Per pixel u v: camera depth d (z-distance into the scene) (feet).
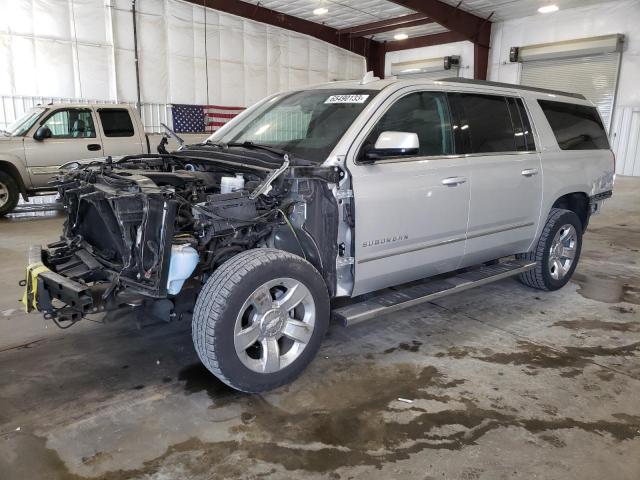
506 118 13.88
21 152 28.02
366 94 11.49
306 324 9.87
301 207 9.91
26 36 40.22
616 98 48.62
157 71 47.06
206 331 8.75
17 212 31.40
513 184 13.52
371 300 11.37
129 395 9.53
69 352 11.32
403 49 65.46
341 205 10.27
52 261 10.65
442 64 61.11
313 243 10.05
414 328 13.03
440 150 12.05
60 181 11.28
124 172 10.21
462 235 12.58
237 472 7.47
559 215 15.40
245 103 53.67
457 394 9.77
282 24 55.11
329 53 60.90
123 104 31.55
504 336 12.62
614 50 47.32
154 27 46.19
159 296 8.64
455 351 11.69
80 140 29.58
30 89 41.04
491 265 14.64
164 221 8.45
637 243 24.49
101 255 10.29
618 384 10.28
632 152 48.26
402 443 8.21
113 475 7.34
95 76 43.70
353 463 7.72
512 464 7.75
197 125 49.57
